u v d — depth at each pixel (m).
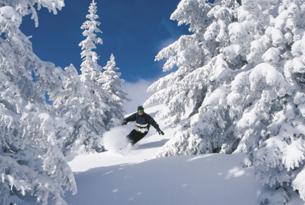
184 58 16.31
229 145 14.77
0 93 7.59
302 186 8.43
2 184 7.98
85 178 13.16
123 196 11.38
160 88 18.02
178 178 11.70
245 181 10.81
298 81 9.34
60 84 9.30
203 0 16.48
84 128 26.12
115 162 17.12
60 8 8.90
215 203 10.31
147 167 12.71
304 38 8.61
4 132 7.75
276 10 10.16
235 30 9.77
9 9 7.82
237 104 10.08
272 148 8.83
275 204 9.16
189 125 15.48
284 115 9.34
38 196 7.80
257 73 8.80
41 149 8.53
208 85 15.72
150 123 14.09
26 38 8.97
